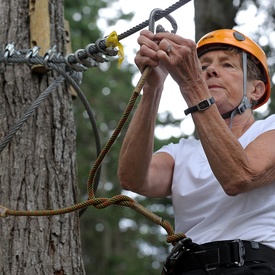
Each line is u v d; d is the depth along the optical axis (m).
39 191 5.35
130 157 4.48
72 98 5.89
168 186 4.68
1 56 5.07
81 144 26.42
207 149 4.07
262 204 4.20
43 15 5.74
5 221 5.18
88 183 4.21
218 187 4.30
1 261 5.09
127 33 4.35
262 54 4.73
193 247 4.15
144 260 26.42
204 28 10.48
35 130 5.49
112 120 27.81
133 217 25.89
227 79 4.53
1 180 5.30
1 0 5.83
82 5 19.14
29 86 5.59
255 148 4.20
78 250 5.40
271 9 14.09
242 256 4.04
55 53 5.02
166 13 4.13
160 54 4.00
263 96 4.81
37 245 5.19
